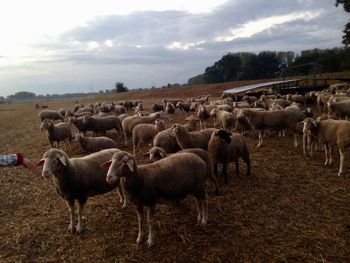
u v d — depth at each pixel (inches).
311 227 288.8
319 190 366.0
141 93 3223.4
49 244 290.4
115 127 755.4
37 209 364.8
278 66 4392.2
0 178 480.4
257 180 408.5
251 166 466.6
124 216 334.3
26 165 213.3
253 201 347.3
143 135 565.3
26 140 871.7
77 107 1362.0
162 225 309.0
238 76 4493.1
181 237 285.3
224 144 381.7
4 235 309.6
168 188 278.5
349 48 2454.5
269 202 343.3
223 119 685.3
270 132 683.4
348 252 251.0
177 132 429.1
